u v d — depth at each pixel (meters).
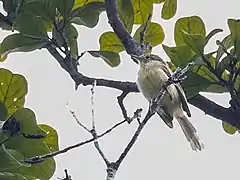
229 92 4.21
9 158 3.48
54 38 4.44
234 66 4.19
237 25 4.18
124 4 4.78
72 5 4.42
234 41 4.18
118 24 4.49
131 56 4.48
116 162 2.87
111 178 2.81
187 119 5.05
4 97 4.13
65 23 4.46
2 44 4.40
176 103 5.02
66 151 3.25
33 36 4.39
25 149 3.66
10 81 4.14
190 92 4.26
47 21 4.46
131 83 4.32
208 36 4.22
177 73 3.35
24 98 4.15
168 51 4.27
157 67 5.17
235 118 4.23
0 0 4.47
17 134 3.60
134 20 5.10
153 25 4.96
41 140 3.68
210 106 4.28
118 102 4.25
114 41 5.04
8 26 4.50
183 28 4.62
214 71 4.22
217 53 4.22
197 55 4.23
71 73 4.40
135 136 2.90
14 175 3.53
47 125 4.16
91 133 3.06
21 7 4.41
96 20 4.56
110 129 3.07
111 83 4.33
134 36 4.91
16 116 3.70
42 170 3.84
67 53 4.43
